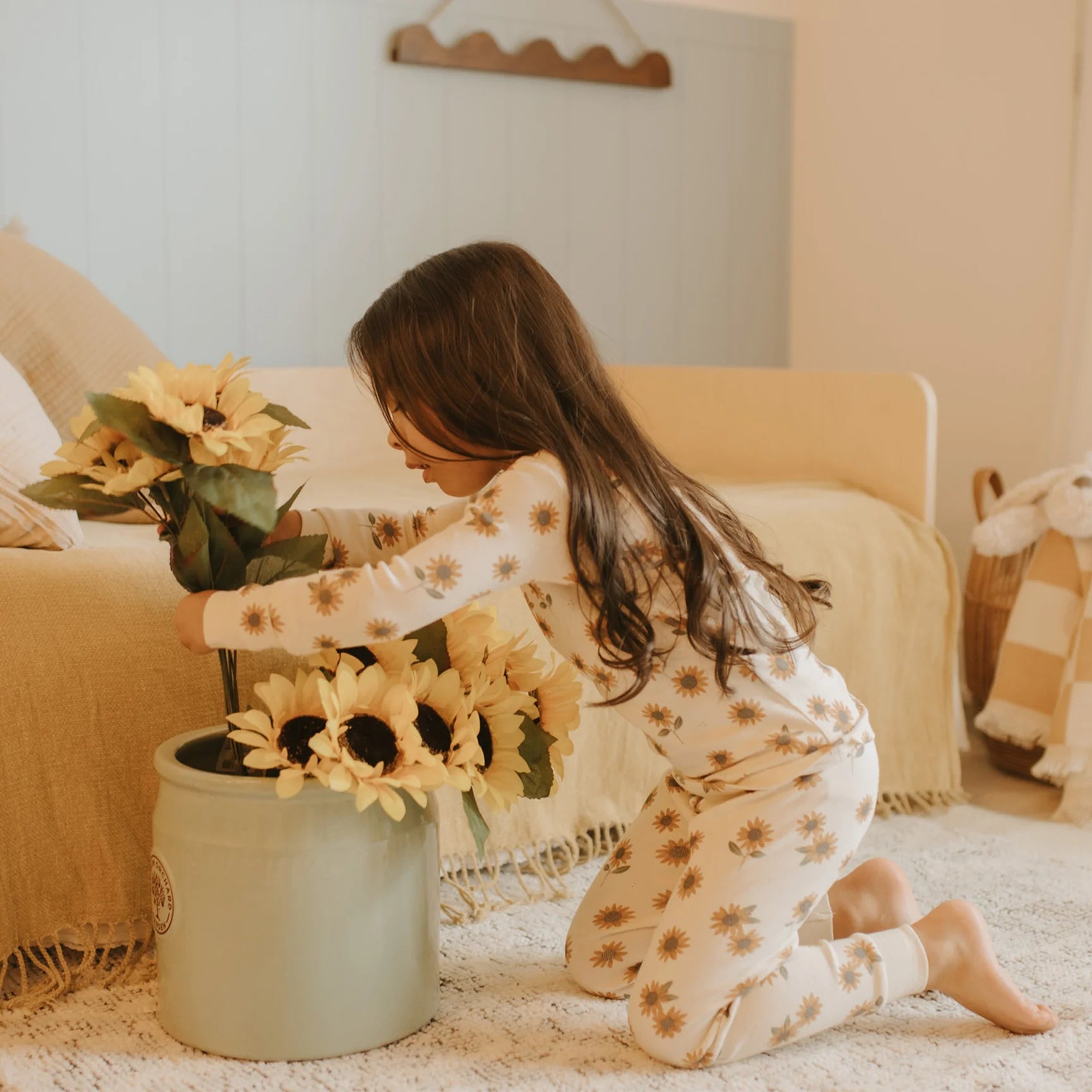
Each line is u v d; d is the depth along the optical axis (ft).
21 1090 3.33
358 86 7.98
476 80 8.38
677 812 3.99
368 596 3.20
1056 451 7.64
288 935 3.47
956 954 3.77
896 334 9.02
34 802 3.85
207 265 7.65
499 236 8.61
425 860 3.72
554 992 4.02
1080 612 6.13
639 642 3.40
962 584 8.56
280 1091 3.36
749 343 9.75
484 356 3.40
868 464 6.44
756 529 5.56
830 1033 3.79
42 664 3.84
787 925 3.56
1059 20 7.73
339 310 8.11
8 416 4.19
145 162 7.39
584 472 3.34
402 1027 3.67
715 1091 3.43
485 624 3.70
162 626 4.05
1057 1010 3.94
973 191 8.38
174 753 3.67
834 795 3.57
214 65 7.52
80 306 5.55
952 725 6.07
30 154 7.06
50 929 3.90
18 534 4.14
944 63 8.52
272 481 3.37
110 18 7.18
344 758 3.26
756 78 9.50
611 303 9.11
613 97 8.91
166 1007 3.64
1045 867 5.19
